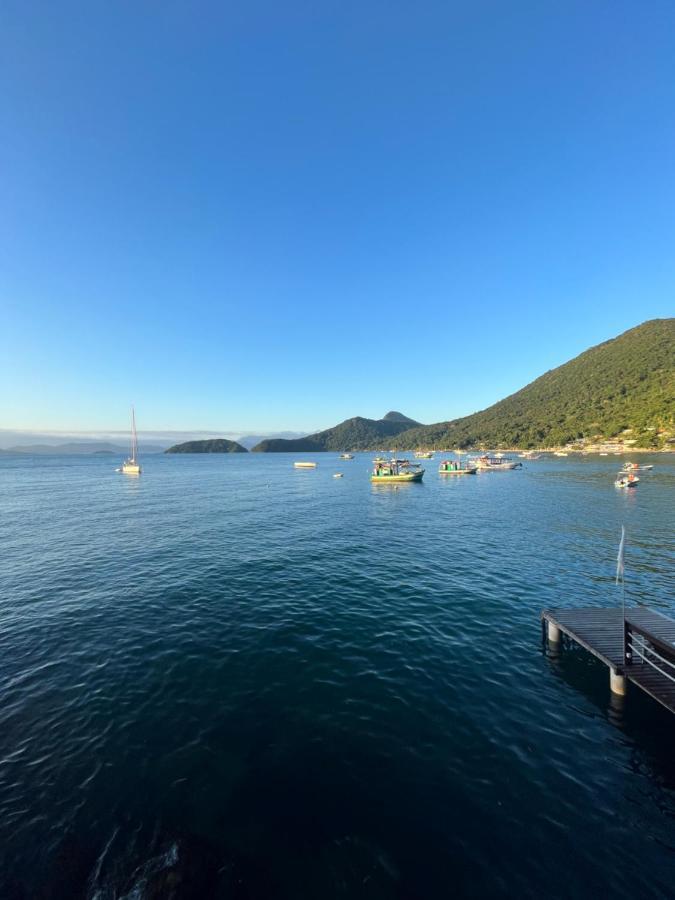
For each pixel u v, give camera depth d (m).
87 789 6.93
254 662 11.23
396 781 7.11
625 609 12.79
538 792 6.91
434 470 98.44
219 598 16.31
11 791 6.88
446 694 9.73
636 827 6.29
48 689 9.98
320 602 15.79
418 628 13.42
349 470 112.38
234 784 7.03
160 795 6.81
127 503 46.50
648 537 26.97
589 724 8.66
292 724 8.59
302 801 6.69
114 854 5.82
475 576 19.00
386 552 23.55
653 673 9.33
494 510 39.19
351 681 10.27
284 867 5.64
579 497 47.03
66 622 14.12
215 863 5.69
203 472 107.81
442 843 5.99
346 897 5.23
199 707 9.21
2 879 5.51
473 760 7.61
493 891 5.35
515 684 10.18
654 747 7.99
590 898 5.29
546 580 18.36
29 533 29.62
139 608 15.34
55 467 136.12
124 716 8.90
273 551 23.91
